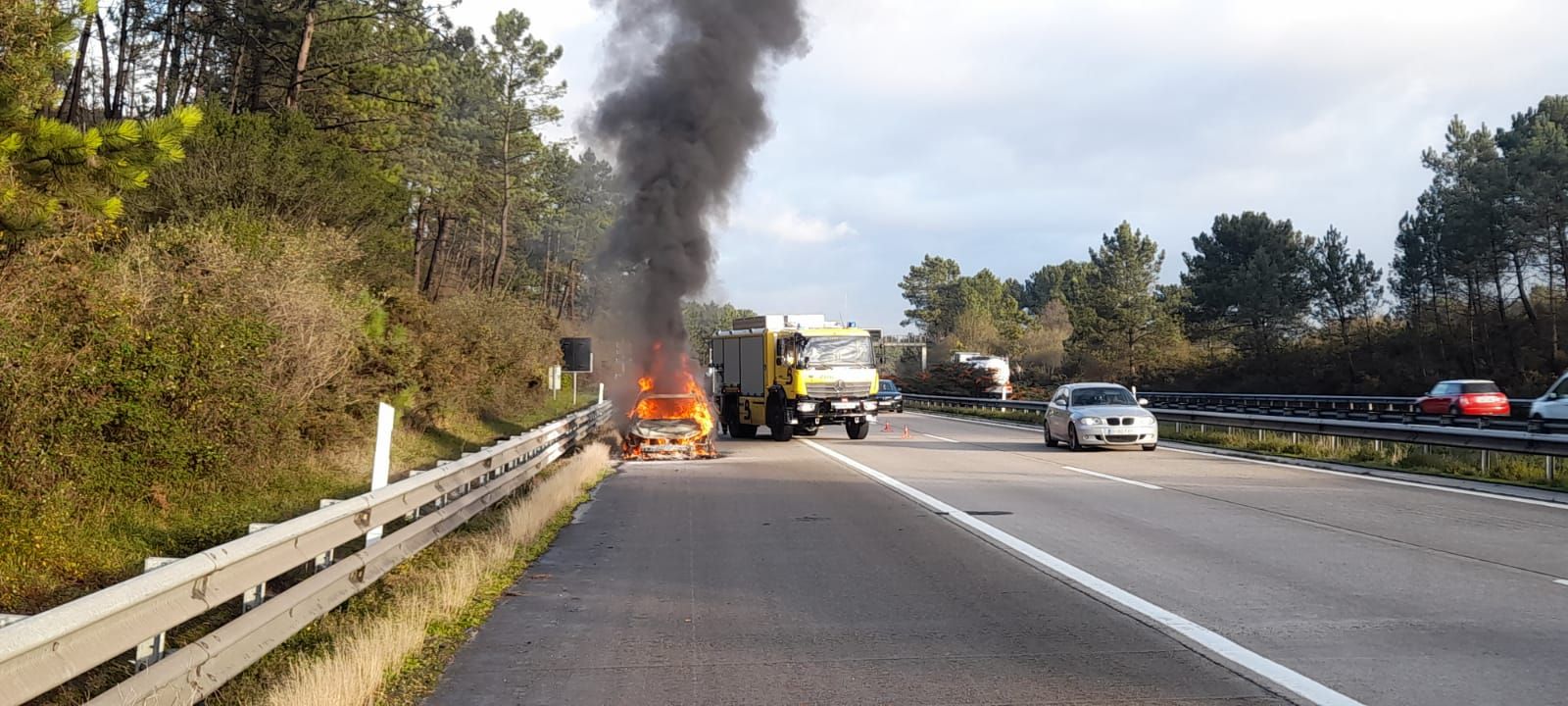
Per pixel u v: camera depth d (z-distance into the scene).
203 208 20.72
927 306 138.12
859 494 16.11
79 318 10.47
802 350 28.58
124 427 10.76
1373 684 5.93
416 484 8.97
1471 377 57.09
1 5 9.31
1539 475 17.22
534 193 65.56
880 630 7.47
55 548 8.73
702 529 12.66
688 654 6.89
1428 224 59.97
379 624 6.88
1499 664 6.32
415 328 24.33
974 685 6.08
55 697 5.57
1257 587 8.73
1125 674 6.26
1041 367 99.38
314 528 6.45
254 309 14.34
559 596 8.77
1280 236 75.81
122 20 32.81
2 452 8.89
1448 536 11.35
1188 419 29.58
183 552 9.80
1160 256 85.44
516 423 33.84
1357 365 65.12
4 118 8.62
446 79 51.03
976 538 11.64
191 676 4.88
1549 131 52.38
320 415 15.88
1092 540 11.38
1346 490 15.98
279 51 33.38
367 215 27.86
